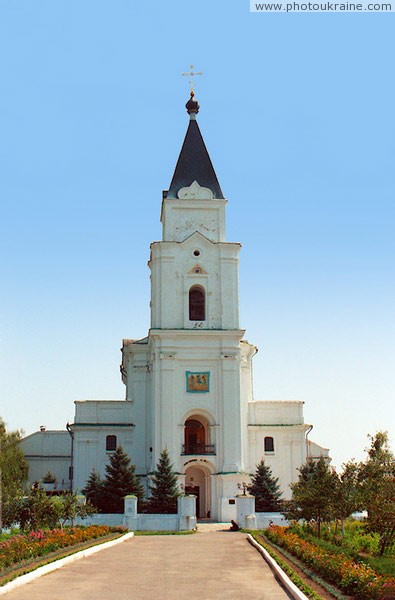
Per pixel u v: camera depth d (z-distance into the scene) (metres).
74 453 62.97
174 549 34.44
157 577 24.53
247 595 20.89
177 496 52.56
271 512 53.62
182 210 63.38
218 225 63.34
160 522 48.44
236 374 60.34
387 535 29.38
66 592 21.23
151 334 59.91
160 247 61.97
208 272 62.16
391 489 30.70
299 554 28.27
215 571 26.12
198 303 62.44
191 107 67.00
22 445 69.50
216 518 57.28
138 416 63.84
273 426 63.94
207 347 60.66
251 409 64.69
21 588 21.92
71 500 41.12
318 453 68.88
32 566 25.61
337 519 37.69
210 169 64.88
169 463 55.19
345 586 20.66
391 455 38.41
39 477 68.88
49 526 39.06
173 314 60.97
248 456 63.25
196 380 60.06
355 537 35.84
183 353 60.47
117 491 53.97
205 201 63.41
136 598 20.27
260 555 31.45
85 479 62.38
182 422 59.28
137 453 63.19
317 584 22.12
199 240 62.50
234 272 62.47
